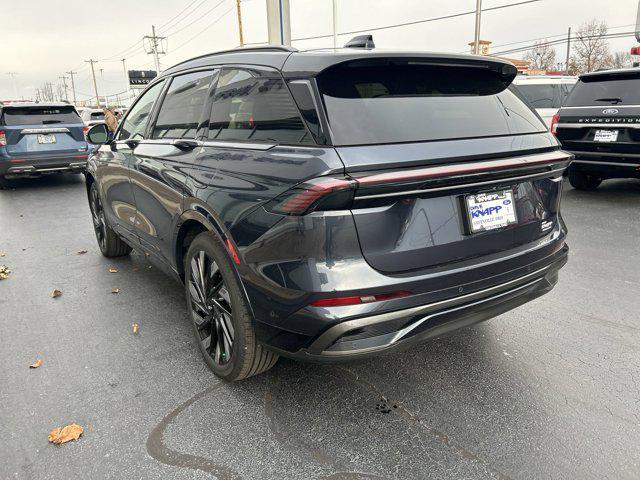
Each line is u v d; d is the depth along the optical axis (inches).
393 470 82.9
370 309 79.7
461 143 88.4
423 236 83.6
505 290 95.6
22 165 383.9
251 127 97.7
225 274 98.7
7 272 188.4
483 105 100.3
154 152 133.3
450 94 97.7
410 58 90.4
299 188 79.1
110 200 173.6
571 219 250.5
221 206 97.0
